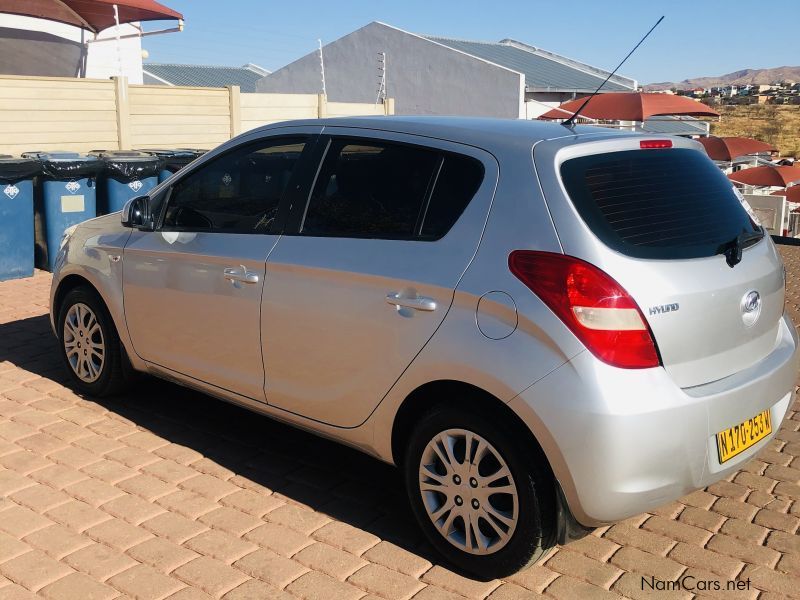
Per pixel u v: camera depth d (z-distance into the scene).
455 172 3.33
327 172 3.75
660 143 3.41
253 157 4.08
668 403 2.87
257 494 3.91
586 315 2.85
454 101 31.38
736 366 3.20
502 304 2.98
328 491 3.97
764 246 3.49
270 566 3.30
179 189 4.38
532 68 35.06
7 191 8.35
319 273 3.54
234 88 12.71
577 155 3.15
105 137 11.03
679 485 2.97
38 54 14.75
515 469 3.01
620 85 34.38
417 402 3.37
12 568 3.24
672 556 3.43
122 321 4.62
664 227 3.12
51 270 8.97
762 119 86.81
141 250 4.43
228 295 3.94
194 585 3.16
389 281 3.29
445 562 3.35
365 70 33.50
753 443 3.23
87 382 5.03
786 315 3.78
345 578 3.23
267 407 3.93
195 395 5.19
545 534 3.03
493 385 2.97
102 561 3.31
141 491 3.91
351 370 3.47
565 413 2.84
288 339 3.70
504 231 3.09
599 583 3.22
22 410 4.86
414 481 3.35
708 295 3.03
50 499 3.80
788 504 3.90
